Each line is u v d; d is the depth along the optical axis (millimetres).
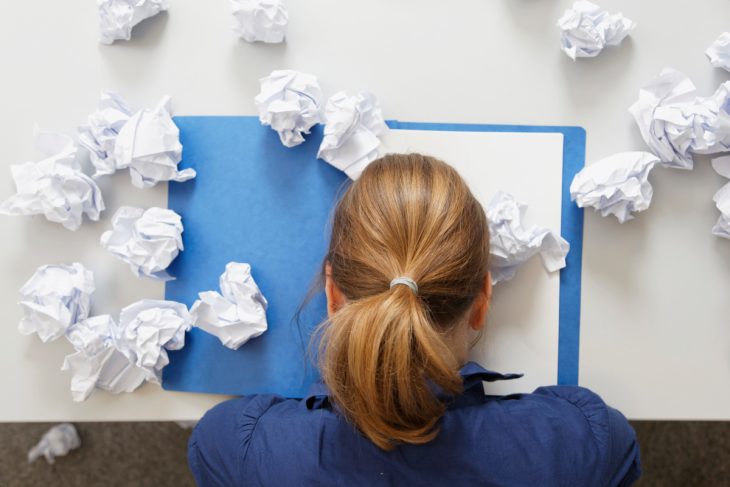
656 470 973
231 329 635
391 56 659
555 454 499
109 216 667
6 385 663
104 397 660
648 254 649
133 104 670
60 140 662
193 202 658
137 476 987
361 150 636
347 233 475
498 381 646
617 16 633
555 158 648
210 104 664
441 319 473
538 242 618
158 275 647
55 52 672
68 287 641
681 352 646
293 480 489
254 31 645
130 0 643
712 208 652
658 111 626
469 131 652
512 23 658
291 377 647
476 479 476
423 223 454
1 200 674
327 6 660
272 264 651
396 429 443
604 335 646
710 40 656
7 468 988
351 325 424
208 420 584
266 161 655
